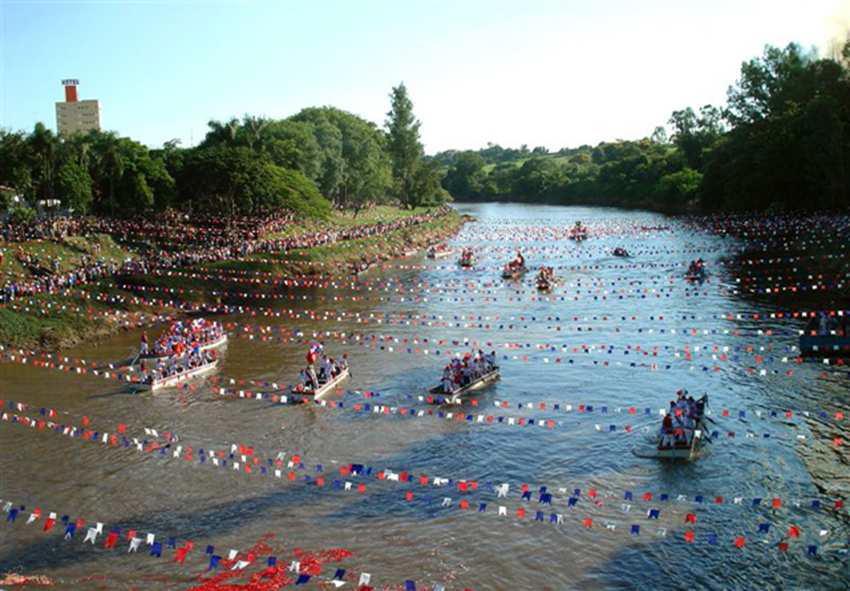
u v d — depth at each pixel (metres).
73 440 42.50
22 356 60.78
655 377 49.88
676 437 37.25
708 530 30.53
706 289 78.38
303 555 29.86
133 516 33.50
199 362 56.25
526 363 54.62
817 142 114.12
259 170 114.62
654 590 26.95
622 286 83.00
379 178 174.12
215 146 126.56
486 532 31.22
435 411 45.56
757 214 129.75
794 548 28.95
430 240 139.25
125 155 113.38
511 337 62.28
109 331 68.94
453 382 48.03
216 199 119.31
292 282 89.75
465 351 58.59
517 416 44.19
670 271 90.94
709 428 40.69
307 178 133.38
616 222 162.50
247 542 30.98
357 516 32.94
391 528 31.80
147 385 51.59
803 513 31.44
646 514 31.95
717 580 27.34
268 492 35.50
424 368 54.69
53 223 94.06
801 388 46.03
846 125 115.50
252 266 89.69
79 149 109.44
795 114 125.19
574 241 131.38
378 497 34.62
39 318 66.31
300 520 32.72
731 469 35.75
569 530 31.08
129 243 97.38
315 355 52.94
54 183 103.81
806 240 97.75
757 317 64.75
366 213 171.75
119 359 60.19
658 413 43.50
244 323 71.81
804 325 61.12
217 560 25.42
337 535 31.36
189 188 115.44
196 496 35.25
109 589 27.89
